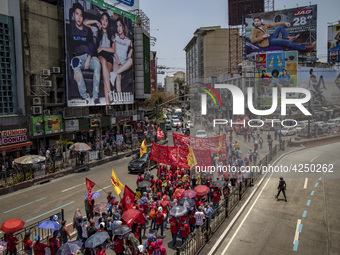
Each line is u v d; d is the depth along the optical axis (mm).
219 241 12344
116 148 33844
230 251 11734
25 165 23359
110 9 39844
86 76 33406
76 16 31594
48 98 30484
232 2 65750
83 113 33406
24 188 21797
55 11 30531
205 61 76938
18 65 26500
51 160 27062
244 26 62844
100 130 36438
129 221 10664
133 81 48719
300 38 59875
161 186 18266
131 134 41156
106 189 21125
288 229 13594
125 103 42844
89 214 14219
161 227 13055
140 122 47000
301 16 59594
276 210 15945
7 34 25688
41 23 28766
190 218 12977
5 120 24656
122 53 41656
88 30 33656
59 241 11531
